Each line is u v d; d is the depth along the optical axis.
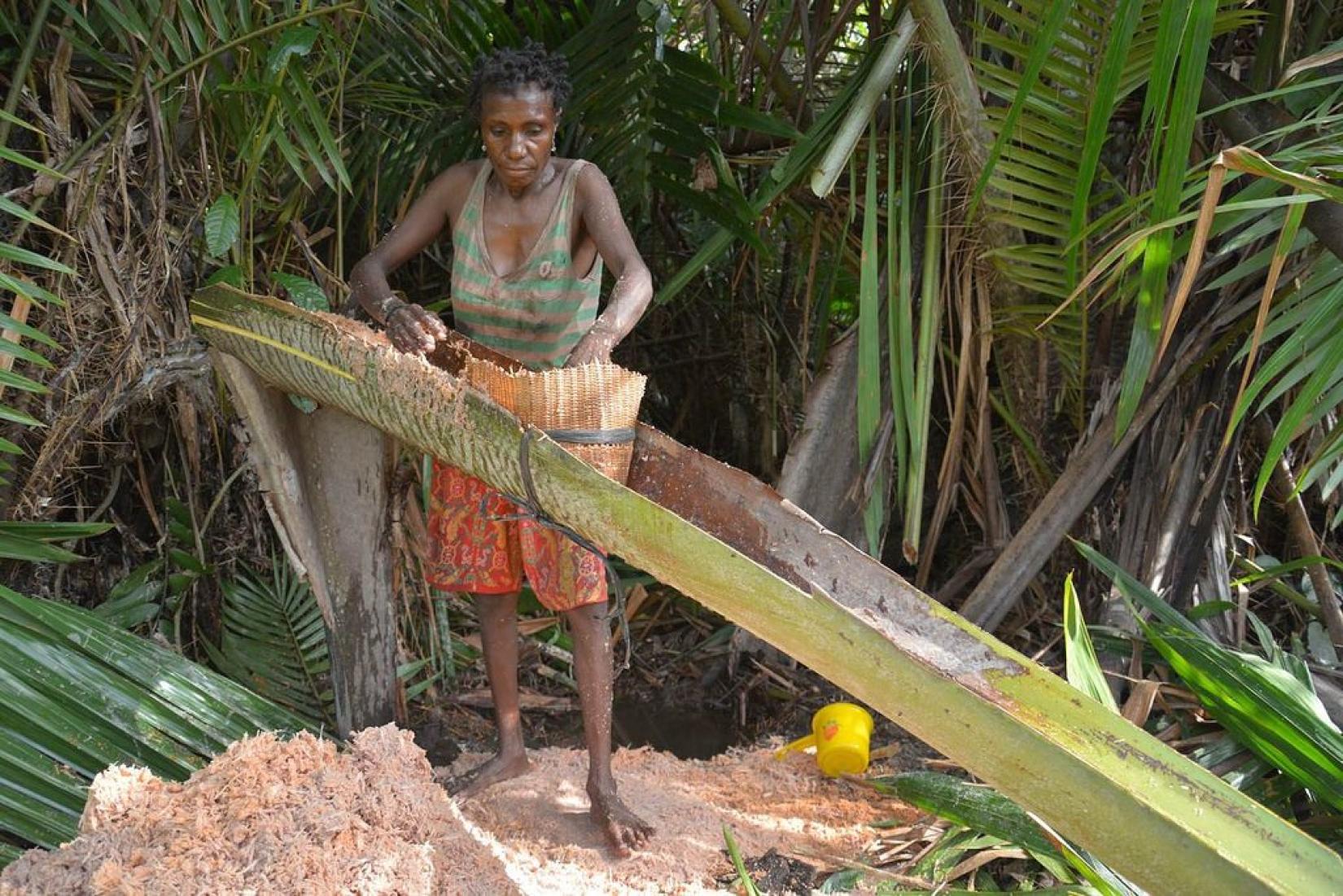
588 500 2.04
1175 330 3.44
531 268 2.62
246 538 3.69
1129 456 3.65
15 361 3.11
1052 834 2.33
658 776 3.14
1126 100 3.44
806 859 2.71
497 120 2.46
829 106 3.57
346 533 2.93
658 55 3.57
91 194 3.07
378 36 3.90
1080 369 3.58
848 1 3.73
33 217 2.73
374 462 2.89
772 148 3.96
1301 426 2.64
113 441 3.46
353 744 2.36
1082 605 3.77
